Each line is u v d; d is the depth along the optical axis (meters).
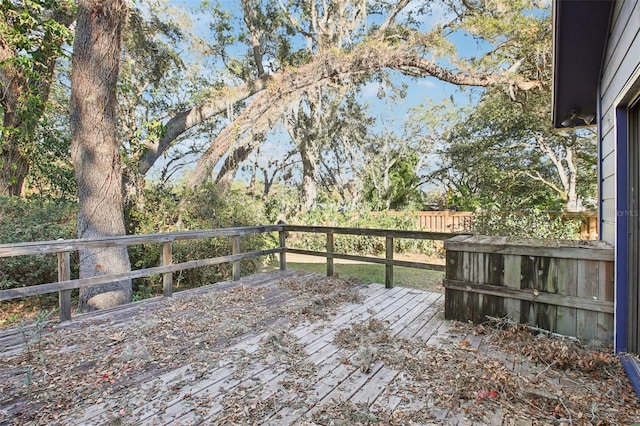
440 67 9.71
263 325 3.28
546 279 2.93
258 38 11.67
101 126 4.69
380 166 16.59
